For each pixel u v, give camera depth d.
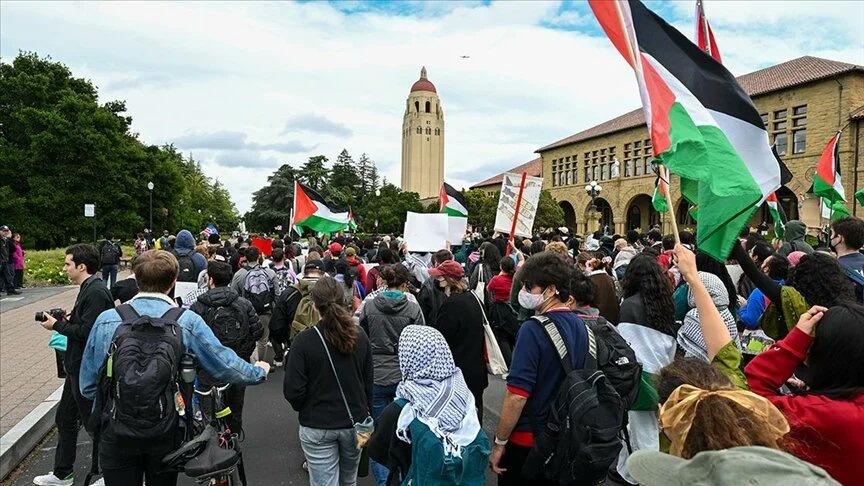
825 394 2.41
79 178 45.16
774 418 1.78
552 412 3.07
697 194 3.58
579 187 53.75
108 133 47.19
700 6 4.67
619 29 3.50
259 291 8.68
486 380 5.49
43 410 6.74
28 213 43.31
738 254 3.74
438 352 3.18
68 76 48.56
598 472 2.97
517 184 10.44
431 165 142.25
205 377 4.25
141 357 3.14
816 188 12.48
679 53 3.92
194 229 77.00
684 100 3.79
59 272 22.89
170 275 3.60
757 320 5.11
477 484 2.99
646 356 4.42
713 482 1.48
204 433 3.38
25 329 12.41
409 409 3.08
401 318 5.33
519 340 3.30
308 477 5.36
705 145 3.57
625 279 4.78
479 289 8.76
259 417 7.10
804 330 2.54
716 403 1.73
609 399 3.08
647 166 45.16
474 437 3.05
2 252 18.61
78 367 4.75
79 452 6.04
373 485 5.33
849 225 4.84
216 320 5.25
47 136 42.94
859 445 2.21
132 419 3.05
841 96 30.23
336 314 3.92
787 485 1.38
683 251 3.09
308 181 84.12
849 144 29.70
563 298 3.42
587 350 3.23
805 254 3.60
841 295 3.38
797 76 33.62
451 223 11.95
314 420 3.88
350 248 10.67
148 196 52.16
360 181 121.38
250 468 5.56
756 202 3.37
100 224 45.84
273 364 9.55
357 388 3.98
